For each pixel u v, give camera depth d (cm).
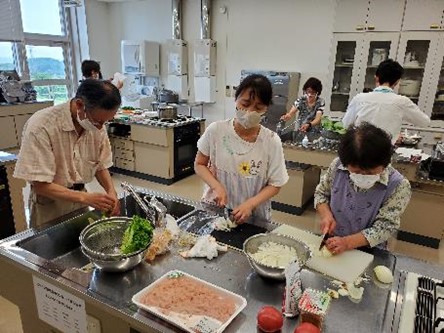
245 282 104
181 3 555
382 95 269
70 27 608
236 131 152
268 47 511
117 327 98
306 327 78
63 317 110
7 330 188
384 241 129
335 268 109
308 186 354
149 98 584
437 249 289
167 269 110
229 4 523
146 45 565
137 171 461
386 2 392
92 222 136
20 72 544
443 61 385
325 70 478
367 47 415
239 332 84
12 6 512
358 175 114
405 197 121
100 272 107
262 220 144
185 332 82
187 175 475
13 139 502
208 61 539
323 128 346
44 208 160
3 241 123
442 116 407
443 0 366
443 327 83
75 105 141
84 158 159
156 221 135
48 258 131
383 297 97
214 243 120
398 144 326
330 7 455
